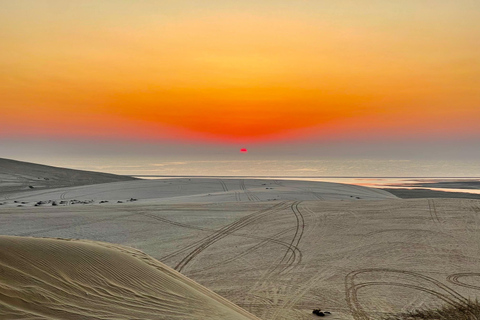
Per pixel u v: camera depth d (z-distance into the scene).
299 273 17.91
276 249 21.88
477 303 14.25
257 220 28.72
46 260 7.49
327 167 184.12
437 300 14.55
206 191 56.34
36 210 32.16
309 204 34.56
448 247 21.73
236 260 20.03
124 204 36.03
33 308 5.80
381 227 26.05
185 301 8.49
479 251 21.05
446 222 26.98
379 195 55.09
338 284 16.39
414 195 57.91
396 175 127.31
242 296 15.05
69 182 69.25
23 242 8.00
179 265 19.33
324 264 19.22
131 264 9.38
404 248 21.66
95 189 57.25
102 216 29.94
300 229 26.02
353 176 120.62
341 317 12.80
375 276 17.39
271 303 14.25
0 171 72.56
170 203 36.38
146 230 26.20
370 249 21.59
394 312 13.33
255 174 130.62
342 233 24.92
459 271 18.03
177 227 26.95
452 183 85.62
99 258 8.70
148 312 7.16
